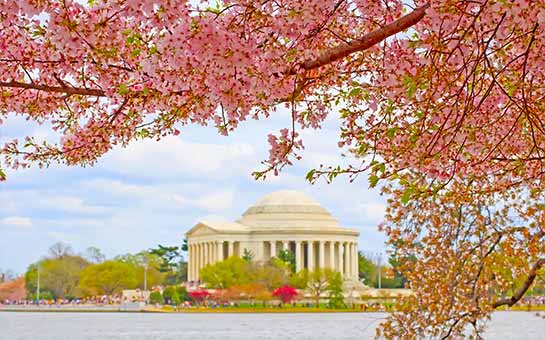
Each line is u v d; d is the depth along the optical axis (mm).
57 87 14000
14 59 13570
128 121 15227
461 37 12094
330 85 14578
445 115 14062
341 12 13547
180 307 198125
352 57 14562
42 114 15617
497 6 11430
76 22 12312
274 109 14109
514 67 14547
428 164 14562
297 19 12203
